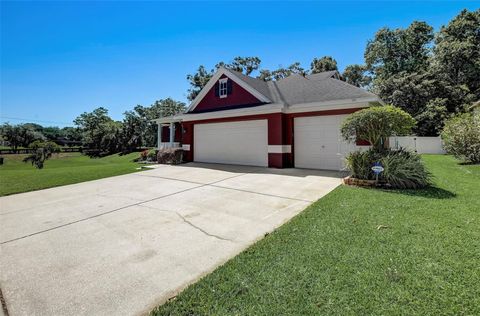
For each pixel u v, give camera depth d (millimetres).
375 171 6133
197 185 7320
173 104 40219
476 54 24281
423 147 19781
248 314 1928
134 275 2617
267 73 29641
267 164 10977
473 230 3322
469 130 10672
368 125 6695
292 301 2051
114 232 3830
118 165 13625
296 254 2850
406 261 2580
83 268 2777
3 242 3529
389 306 1935
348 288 2182
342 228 3561
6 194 6625
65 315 2025
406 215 4008
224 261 2869
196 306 2053
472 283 2174
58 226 4145
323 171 9586
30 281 2535
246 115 11438
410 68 28344
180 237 3594
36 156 20672
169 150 13797
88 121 51219
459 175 7715
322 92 10820
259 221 4207
